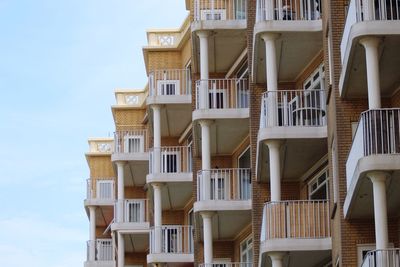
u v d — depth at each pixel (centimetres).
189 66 5884
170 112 5753
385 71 3259
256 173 4384
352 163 3172
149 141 6353
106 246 6906
